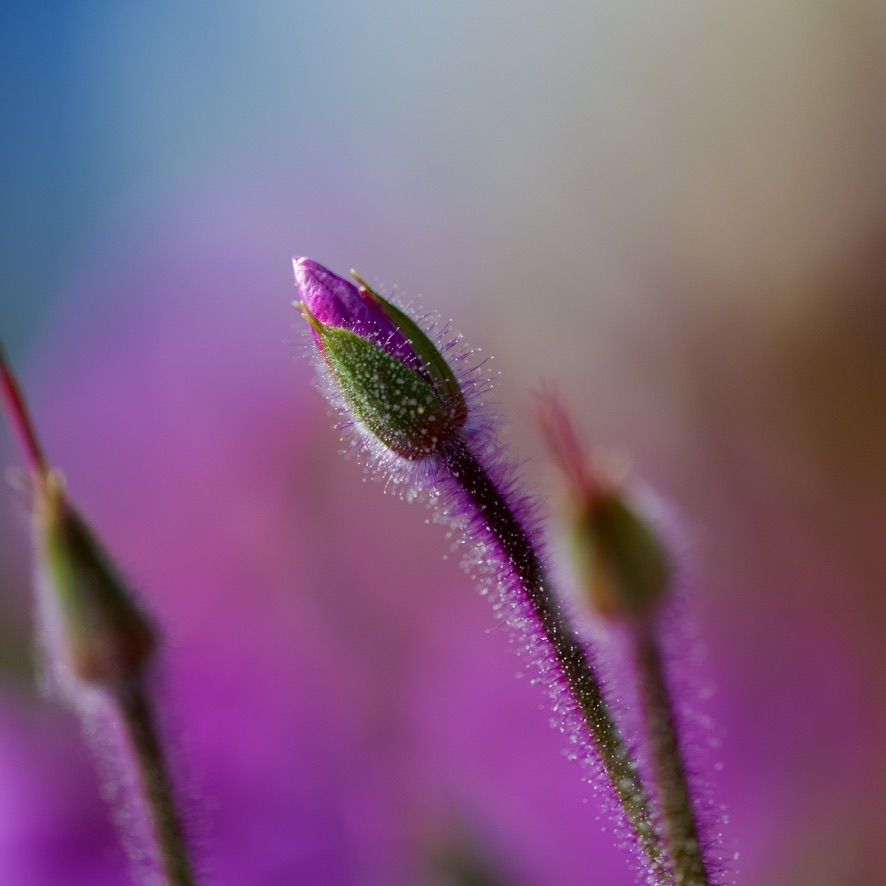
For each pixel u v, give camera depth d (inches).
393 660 13.1
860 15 16.3
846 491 15.0
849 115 16.5
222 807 11.7
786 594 14.0
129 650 7.3
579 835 11.5
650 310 16.5
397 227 17.5
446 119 18.2
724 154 17.0
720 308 16.4
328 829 11.5
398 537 14.3
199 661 13.0
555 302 17.0
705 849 7.3
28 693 11.9
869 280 15.8
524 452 9.3
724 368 16.1
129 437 15.1
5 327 16.3
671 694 7.4
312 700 12.6
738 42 17.0
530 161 17.8
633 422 16.1
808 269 15.9
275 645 13.5
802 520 14.8
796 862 11.8
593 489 7.5
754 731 12.5
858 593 13.8
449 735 12.3
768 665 13.1
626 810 7.3
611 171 17.5
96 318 16.2
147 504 14.7
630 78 17.5
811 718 12.5
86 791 10.9
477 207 17.7
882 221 15.8
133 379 15.4
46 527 7.3
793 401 15.6
